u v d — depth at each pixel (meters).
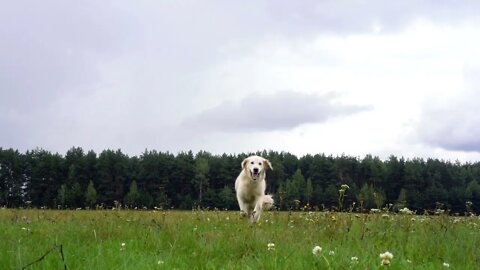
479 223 9.84
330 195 74.31
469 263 5.40
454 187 73.62
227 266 5.03
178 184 82.19
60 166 80.19
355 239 6.73
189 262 5.27
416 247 6.32
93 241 6.68
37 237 7.03
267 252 5.73
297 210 12.51
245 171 14.16
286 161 88.50
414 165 76.56
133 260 5.11
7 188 78.62
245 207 14.27
